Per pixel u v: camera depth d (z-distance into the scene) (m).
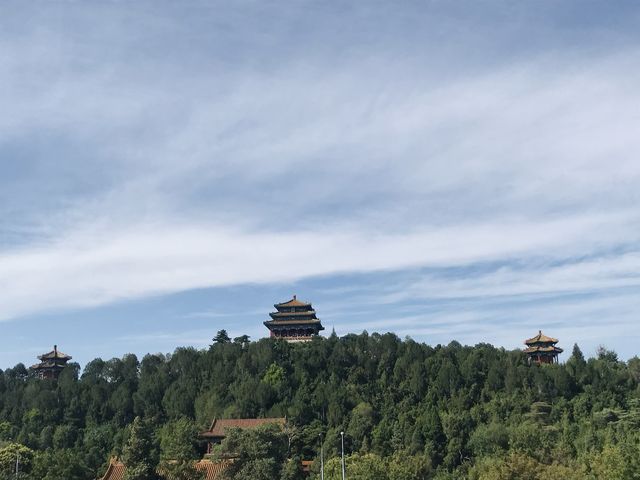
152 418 171.62
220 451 126.12
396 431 160.50
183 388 193.00
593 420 164.75
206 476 127.31
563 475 102.56
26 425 182.62
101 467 153.62
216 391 189.50
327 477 119.69
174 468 124.25
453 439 156.38
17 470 126.81
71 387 197.00
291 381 192.75
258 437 126.62
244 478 119.50
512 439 149.00
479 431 157.88
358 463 118.06
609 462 100.69
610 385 184.62
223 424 162.25
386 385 193.50
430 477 134.88
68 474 128.75
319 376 194.88
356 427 163.62
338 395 180.75
